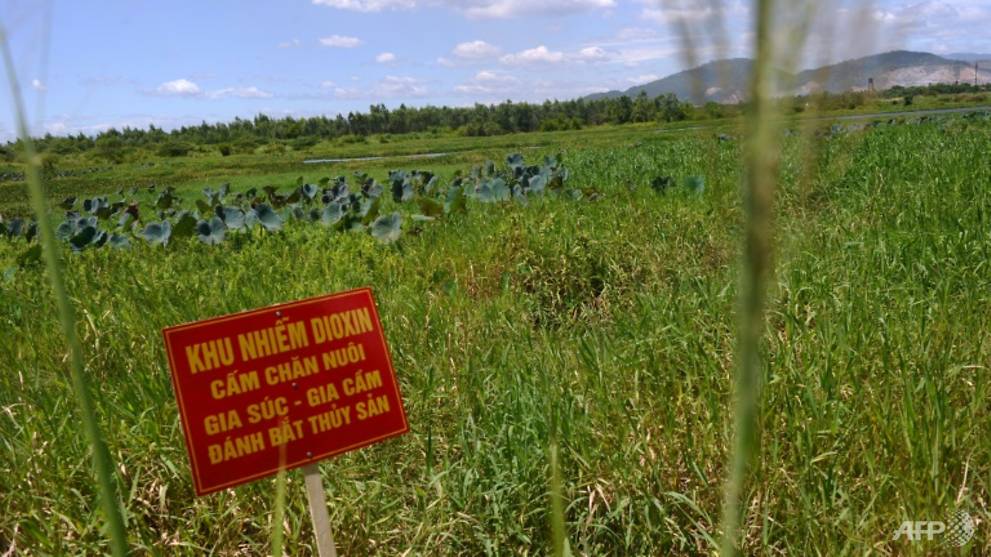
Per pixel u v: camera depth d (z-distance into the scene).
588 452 3.15
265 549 3.00
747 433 0.61
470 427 3.62
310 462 2.56
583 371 3.99
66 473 3.20
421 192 14.86
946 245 5.41
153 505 3.24
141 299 5.96
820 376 3.39
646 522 2.86
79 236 10.13
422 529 2.95
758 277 0.56
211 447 2.43
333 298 2.67
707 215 7.65
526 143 60.84
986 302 4.33
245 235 9.98
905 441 2.89
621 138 49.62
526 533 3.03
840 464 2.99
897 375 3.41
